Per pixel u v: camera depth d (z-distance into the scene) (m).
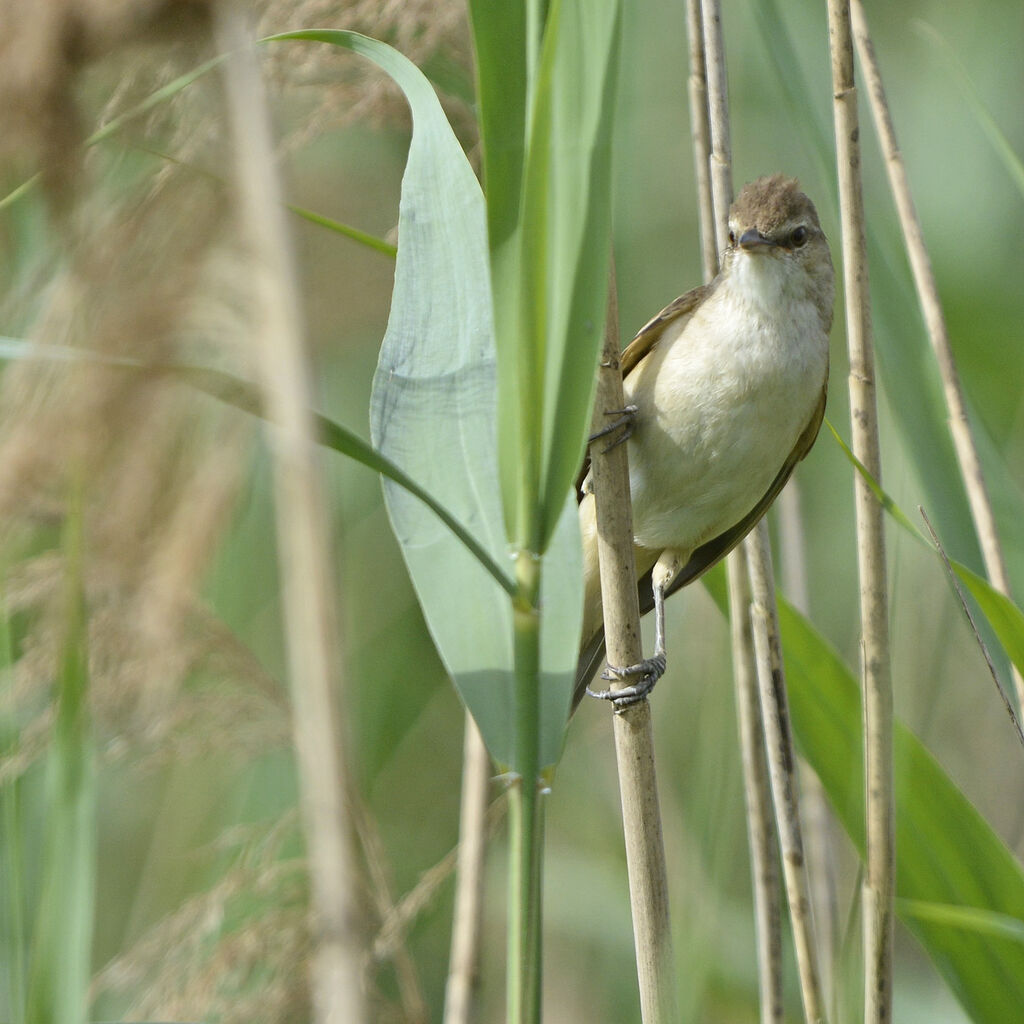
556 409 6.62
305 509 6.65
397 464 6.64
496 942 6.88
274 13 6.69
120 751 6.71
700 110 6.75
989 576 6.72
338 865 6.65
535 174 6.61
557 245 6.61
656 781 6.68
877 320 6.75
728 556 6.76
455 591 6.63
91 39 6.60
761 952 6.74
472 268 6.65
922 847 6.72
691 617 6.87
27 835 6.75
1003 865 6.71
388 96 6.70
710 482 6.76
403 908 6.74
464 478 6.64
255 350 6.62
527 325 6.61
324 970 6.65
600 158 6.61
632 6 6.85
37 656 6.70
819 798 6.77
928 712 6.83
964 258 6.98
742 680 6.74
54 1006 6.68
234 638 6.71
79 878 6.68
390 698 6.89
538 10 6.61
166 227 6.62
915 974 6.86
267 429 6.66
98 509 6.61
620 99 6.85
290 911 6.71
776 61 6.75
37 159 6.60
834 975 6.76
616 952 6.85
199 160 6.63
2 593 6.70
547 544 6.62
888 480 6.82
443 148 6.65
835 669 6.73
